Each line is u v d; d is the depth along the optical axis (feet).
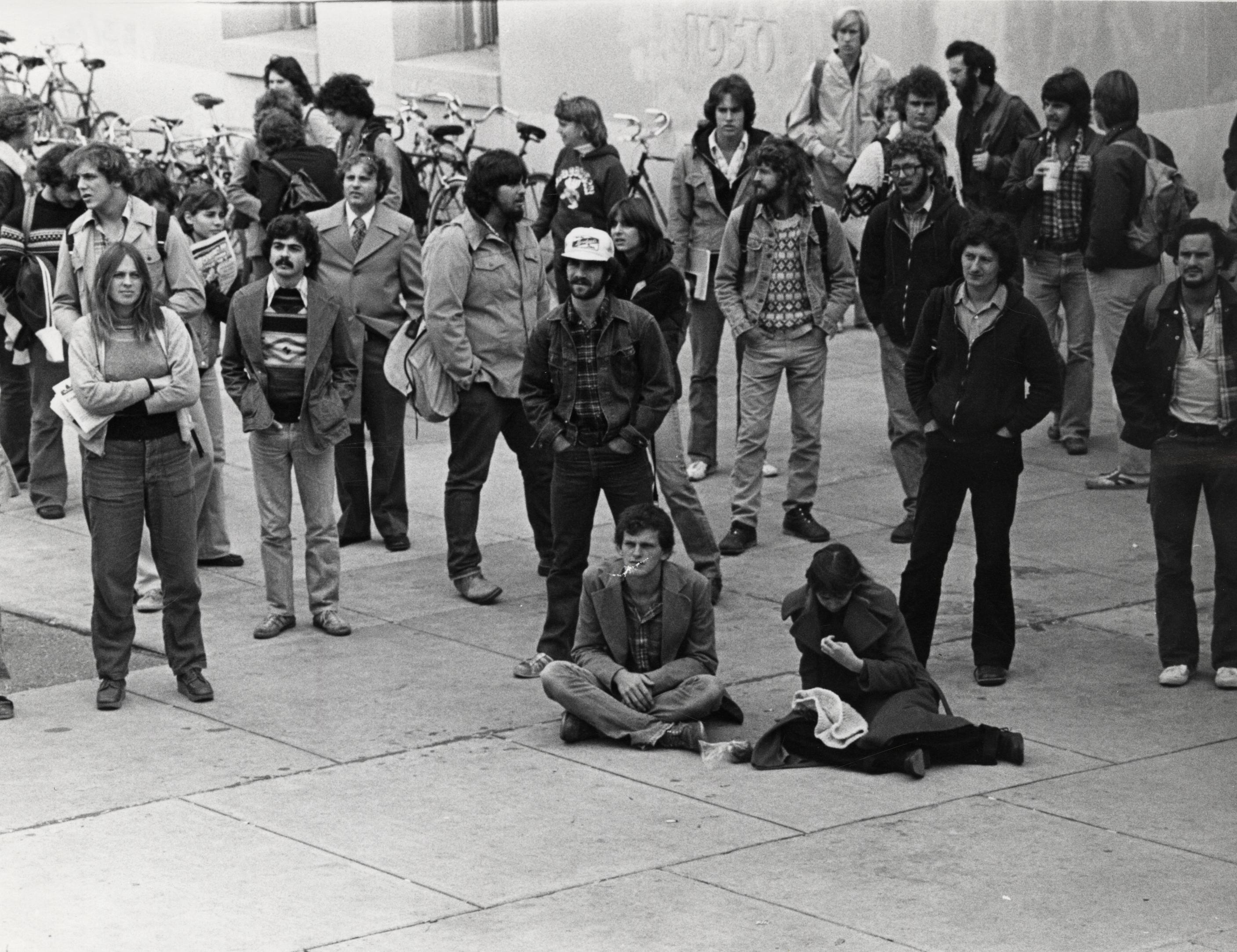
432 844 24.27
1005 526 30.01
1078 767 26.86
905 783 26.37
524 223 35.22
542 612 34.76
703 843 24.26
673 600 28.12
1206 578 34.99
